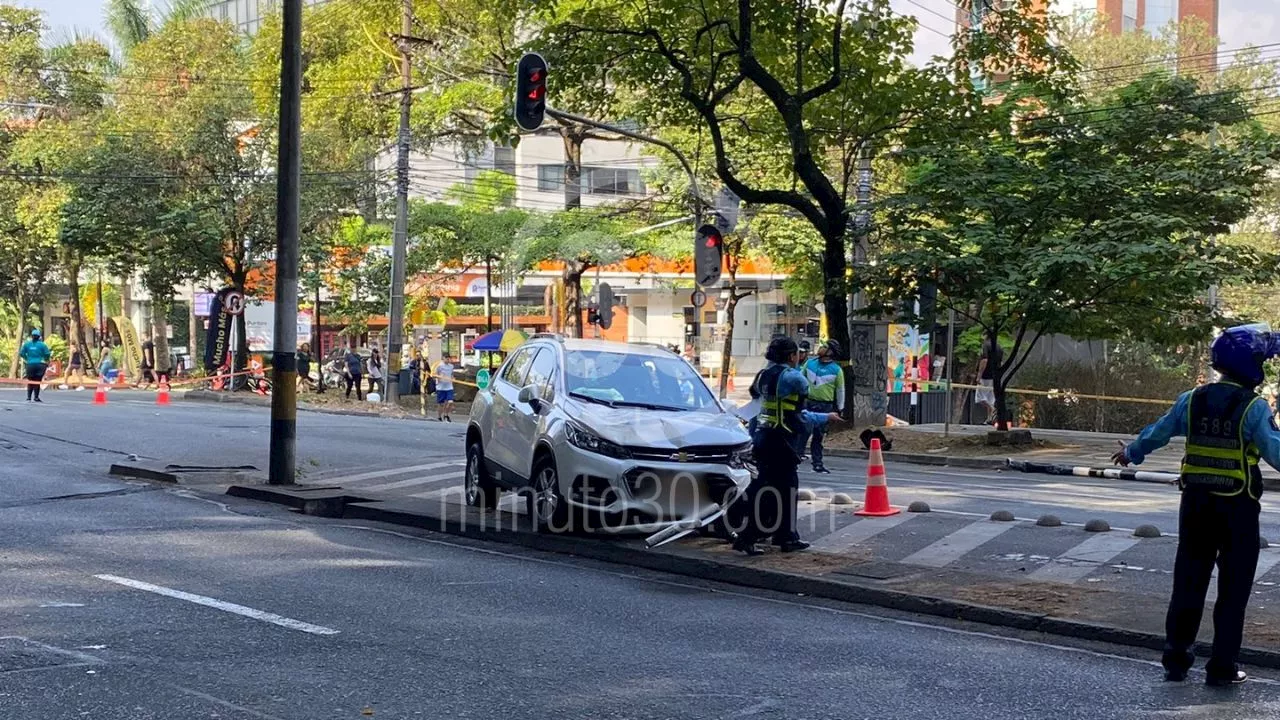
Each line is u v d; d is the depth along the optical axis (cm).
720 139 2319
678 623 812
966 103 2436
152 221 3703
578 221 3750
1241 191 2112
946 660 715
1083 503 1400
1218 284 2111
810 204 2380
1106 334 2273
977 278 2139
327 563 1004
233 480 1524
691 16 2391
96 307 5878
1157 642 743
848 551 1048
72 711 578
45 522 1188
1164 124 2228
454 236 3897
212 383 3966
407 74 3356
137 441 2002
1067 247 2012
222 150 3747
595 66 2386
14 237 4812
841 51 2375
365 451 1923
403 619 798
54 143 4366
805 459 2052
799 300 4431
